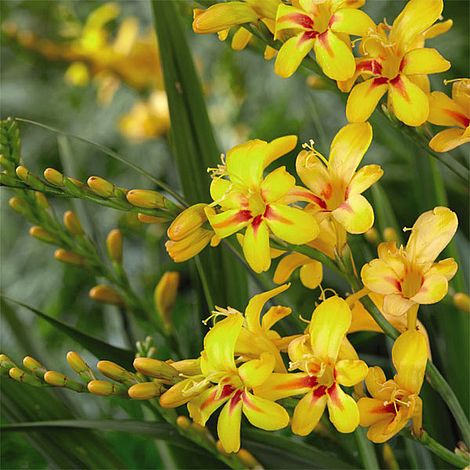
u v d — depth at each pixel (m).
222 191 0.98
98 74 2.03
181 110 1.14
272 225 0.95
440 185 1.16
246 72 2.14
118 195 0.99
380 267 0.96
